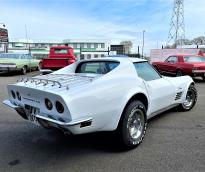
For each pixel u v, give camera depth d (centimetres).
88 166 373
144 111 447
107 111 388
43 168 368
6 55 1759
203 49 2903
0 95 934
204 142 457
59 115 356
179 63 1426
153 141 462
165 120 589
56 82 384
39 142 466
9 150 431
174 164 374
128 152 418
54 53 1688
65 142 466
